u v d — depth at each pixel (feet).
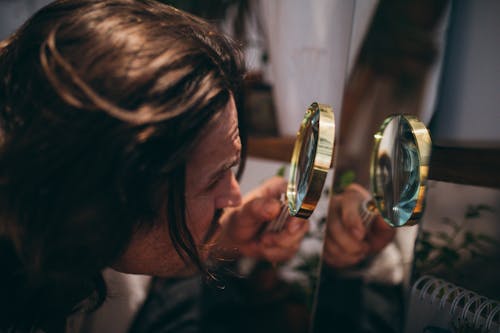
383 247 1.91
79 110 1.15
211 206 1.62
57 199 1.18
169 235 1.52
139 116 1.15
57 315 1.77
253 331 3.03
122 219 1.23
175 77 1.21
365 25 2.16
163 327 2.89
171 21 1.37
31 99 1.25
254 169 3.44
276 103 3.13
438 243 1.57
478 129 1.46
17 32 1.45
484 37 1.48
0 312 1.60
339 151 2.30
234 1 3.38
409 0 1.84
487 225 1.39
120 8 1.32
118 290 2.60
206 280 1.80
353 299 2.14
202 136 1.29
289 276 3.26
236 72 1.63
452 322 1.48
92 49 1.21
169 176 1.29
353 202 2.15
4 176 1.21
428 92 1.72
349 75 2.28
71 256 1.26
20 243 1.29
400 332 1.76
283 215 2.35
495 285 1.35
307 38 2.72
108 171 1.16
